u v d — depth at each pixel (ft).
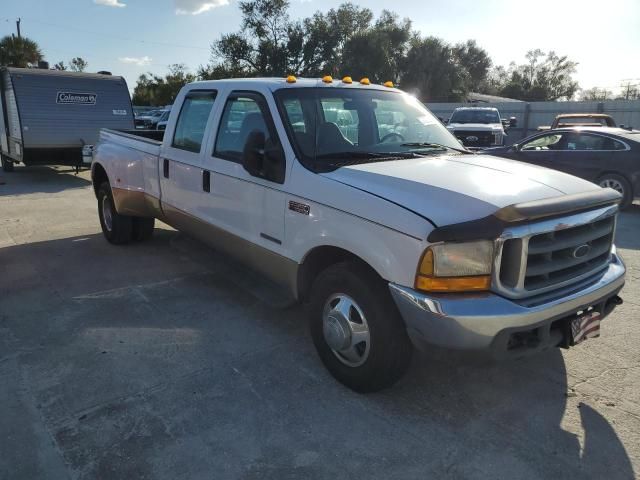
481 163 12.05
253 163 12.34
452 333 8.84
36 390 10.95
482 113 61.87
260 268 13.46
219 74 172.55
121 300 15.81
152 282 17.40
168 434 9.62
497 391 11.18
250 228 13.29
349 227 10.23
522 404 10.72
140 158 18.65
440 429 9.90
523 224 9.11
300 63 174.91
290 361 12.30
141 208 19.27
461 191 9.67
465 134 57.21
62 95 43.19
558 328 9.88
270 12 165.37
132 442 9.39
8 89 43.78
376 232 9.67
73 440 9.41
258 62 174.70
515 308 8.93
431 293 8.97
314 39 170.60
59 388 11.03
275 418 10.14
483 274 9.04
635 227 27.61
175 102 16.94
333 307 11.02
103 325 14.06
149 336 13.46
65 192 36.35
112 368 11.85
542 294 9.53
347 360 10.92
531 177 10.94
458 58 213.66
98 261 19.69
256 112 13.20
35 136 42.14
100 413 10.19
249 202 13.15
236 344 13.11
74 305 15.39
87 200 33.06
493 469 8.87
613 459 9.12
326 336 11.14
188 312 14.98
